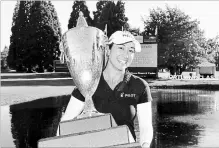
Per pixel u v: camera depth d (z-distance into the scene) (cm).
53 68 4675
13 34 4778
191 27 3200
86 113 133
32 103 1239
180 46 3148
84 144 108
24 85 2198
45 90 1795
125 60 160
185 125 771
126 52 159
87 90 131
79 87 131
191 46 3158
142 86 166
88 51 124
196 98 1428
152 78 2789
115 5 3569
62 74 3709
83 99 154
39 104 1207
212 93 1653
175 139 617
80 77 127
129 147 105
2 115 945
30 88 1945
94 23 4144
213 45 3362
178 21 3203
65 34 127
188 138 625
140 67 2783
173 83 2319
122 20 3569
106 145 108
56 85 2177
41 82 2508
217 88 1966
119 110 164
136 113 168
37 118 886
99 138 108
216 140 605
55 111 1025
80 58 124
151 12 3338
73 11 4509
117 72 164
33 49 4616
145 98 166
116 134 109
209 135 647
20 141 613
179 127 744
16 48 4725
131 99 164
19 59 4694
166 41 3191
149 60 2777
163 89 1902
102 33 130
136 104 166
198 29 3241
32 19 4609
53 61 4588
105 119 123
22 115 943
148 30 3322
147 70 2783
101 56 129
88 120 123
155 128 730
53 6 4728
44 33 4603
